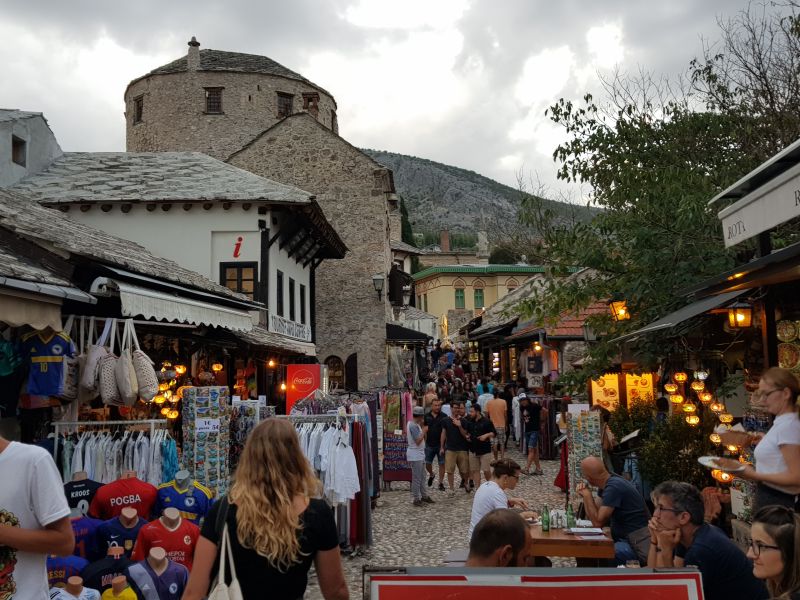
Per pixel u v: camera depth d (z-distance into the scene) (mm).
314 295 27031
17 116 19266
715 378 10836
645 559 6582
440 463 15617
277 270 20344
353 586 8305
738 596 4281
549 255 13281
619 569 2631
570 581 2586
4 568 3133
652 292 11273
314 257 25641
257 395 19844
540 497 13633
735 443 6230
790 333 7094
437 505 13711
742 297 7816
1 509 3170
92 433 7164
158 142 36750
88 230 11930
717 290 7273
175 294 10430
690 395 11531
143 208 18844
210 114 36344
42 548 3193
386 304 29891
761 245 6695
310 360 26375
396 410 15914
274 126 29672
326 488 9398
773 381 4770
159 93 36844
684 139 13805
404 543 10570
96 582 5227
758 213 5488
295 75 38562
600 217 12352
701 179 11727
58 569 5293
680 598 2582
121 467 6934
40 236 7867
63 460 6836
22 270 6500
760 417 7797
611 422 12945
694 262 11289
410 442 13875
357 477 9602
